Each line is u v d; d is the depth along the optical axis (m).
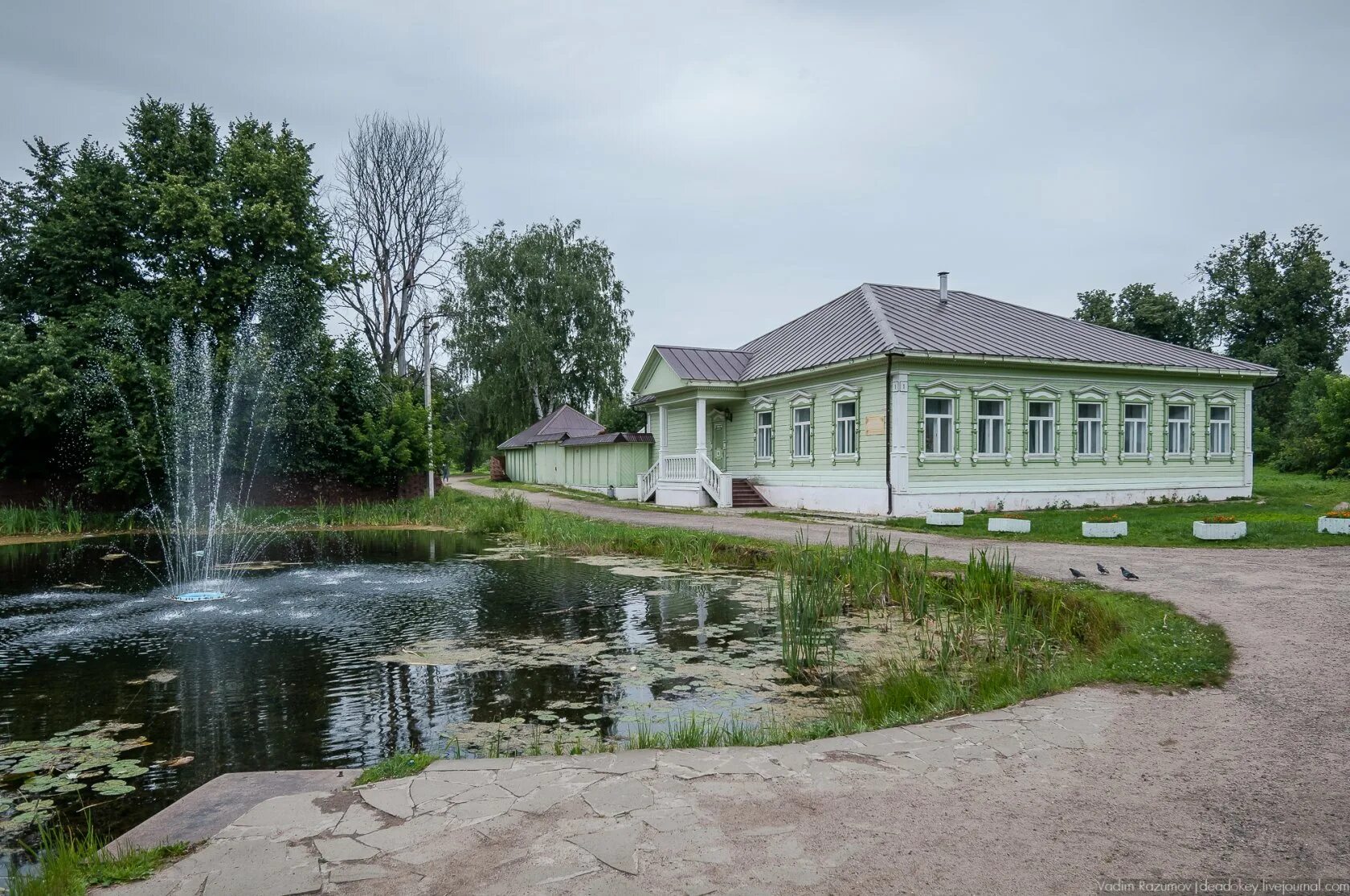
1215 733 5.01
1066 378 22.91
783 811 3.96
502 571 15.13
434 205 37.03
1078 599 9.43
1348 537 13.73
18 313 23.75
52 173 24.67
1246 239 50.88
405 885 3.26
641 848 3.56
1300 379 44.12
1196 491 25.14
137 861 3.52
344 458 28.41
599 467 37.19
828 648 8.80
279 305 25.14
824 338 24.91
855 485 21.94
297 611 11.34
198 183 24.66
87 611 11.50
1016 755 4.73
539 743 5.87
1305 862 3.36
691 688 7.39
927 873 3.29
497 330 46.75
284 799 4.24
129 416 21.83
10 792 5.21
